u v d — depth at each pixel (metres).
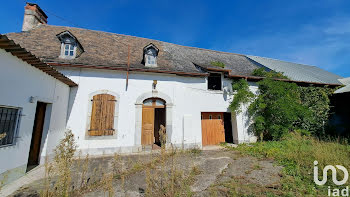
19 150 3.86
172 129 7.47
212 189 3.33
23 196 3.13
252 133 8.85
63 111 5.93
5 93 3.32
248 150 6.86
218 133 8.80
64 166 2.98
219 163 5.19
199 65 8.50
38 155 5.00
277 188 3.35
